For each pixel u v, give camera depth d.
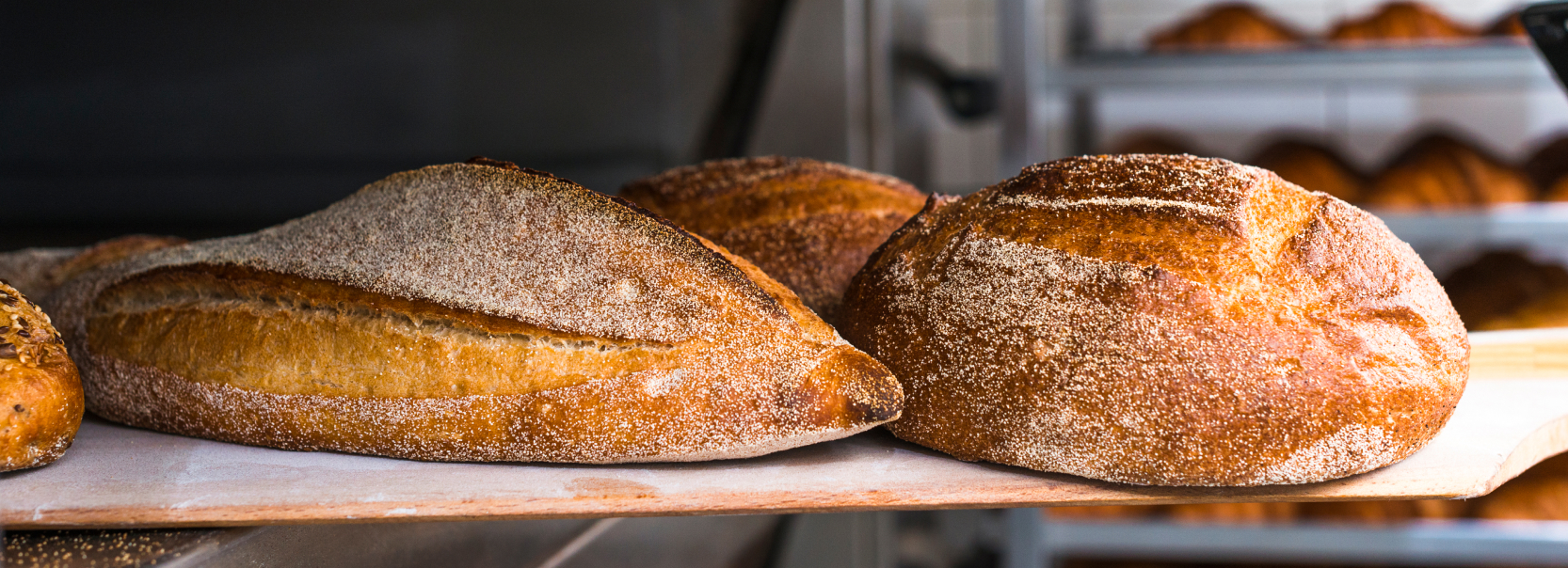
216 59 1.66
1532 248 2.02
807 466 0.91
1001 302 0.91
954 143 2.26
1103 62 1.84
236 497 0.83
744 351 0.89
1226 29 1.97
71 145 1.65
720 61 1.64
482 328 0.92
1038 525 1.79
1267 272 0.89
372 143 1.70
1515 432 0.98
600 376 0.89
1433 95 2.13
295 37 1.66
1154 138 2.06
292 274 0.99
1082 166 0.99
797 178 1.15
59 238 1.56
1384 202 1.89
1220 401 0.83
